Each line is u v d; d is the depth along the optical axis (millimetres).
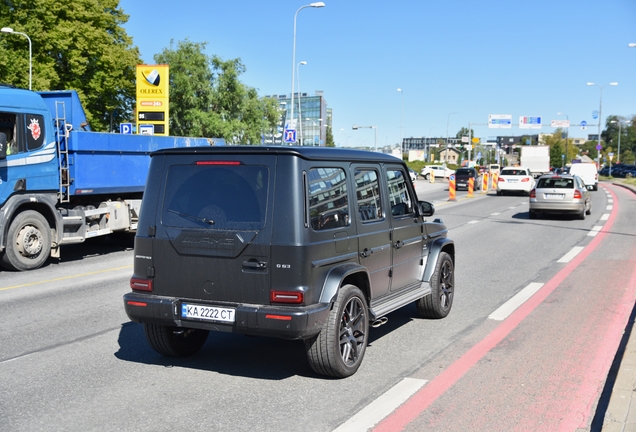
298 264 4938
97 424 4422
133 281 5547
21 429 4332
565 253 13664
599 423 4441
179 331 5828
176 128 44250
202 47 44312
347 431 4309
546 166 64562
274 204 5031
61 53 39750
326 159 5414
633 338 6375
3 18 38156
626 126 171000
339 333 5266
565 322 7500
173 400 4898
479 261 12594
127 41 44875
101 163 12867
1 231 10945
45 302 8680
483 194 40406
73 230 12414
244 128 44375
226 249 5113
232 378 5449
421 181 67375
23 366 5789
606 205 29578
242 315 4984
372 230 5992
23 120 11250
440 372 5609
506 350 6316
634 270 11305
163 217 5434
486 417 4559
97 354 6188
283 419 4512
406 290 6902
